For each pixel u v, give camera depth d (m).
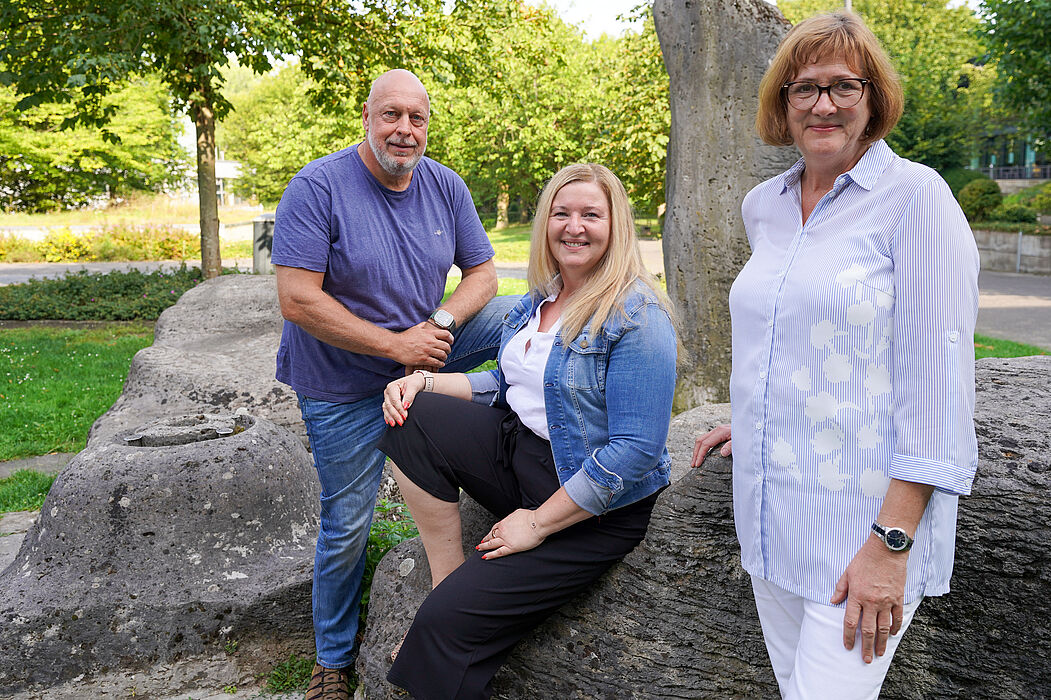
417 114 2.68
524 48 15.60
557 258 2.35
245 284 6.77
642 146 16.38
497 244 28.94
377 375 2.86
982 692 2.06
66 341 11.04
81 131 27.41
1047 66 15.53
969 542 2.02
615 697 2.33
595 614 2.37
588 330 2.24
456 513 2.53
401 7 12.94
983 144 37.50
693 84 5.59
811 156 1.82
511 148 26.31
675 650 2.29
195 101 12.52
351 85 13.16
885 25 34.84
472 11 13.60
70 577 3.11
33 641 3.01
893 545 1.61
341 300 2.83
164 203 32.12
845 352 1.69
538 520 2.22
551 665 2.40
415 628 2.21
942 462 1.57
